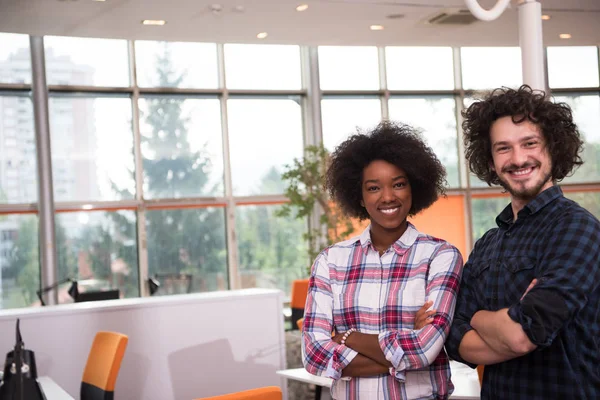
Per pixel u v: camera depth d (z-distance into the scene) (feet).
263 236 37.09
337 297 7.48
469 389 11.10
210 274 36.37
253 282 36.88
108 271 34.71
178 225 35.96
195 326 18.16
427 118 39.55
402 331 6.91
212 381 18.25
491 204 39.78
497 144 6.28
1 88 33.32
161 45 35.99
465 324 6.59
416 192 7.89
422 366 6.82
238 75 37.19
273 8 23.79
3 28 24.53
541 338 5.54
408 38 28.55
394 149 7.42
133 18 24.06
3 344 16.70
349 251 7.64
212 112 36.78
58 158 34.19
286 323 32.63
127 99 35.45
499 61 40.04
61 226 34.06
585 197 40.24
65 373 17.08
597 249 5.77
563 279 5.63
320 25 26.11
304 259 37.55
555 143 6.16
